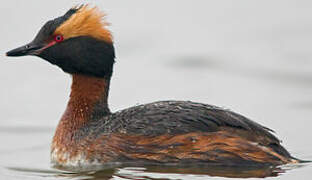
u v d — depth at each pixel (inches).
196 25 1108.5
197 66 925.2
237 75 885.2
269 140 535.8
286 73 880.3
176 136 530.3
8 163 581.6
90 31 584.7
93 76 591.2
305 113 732.7
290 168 520.4
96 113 587.8
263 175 505.4
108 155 541.3
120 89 840.9
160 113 547.8
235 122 533.6
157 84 857.5
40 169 556.4
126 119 555.5
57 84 853.8
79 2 1140.5
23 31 1029.8
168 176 505.4
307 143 625.0
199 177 501.7
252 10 1183.6
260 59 942.4
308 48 981.2
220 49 993.5
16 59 939.3
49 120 740.0
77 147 558.6
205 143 525.3
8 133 697.0
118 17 1127.0
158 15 1149.7
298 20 1119.6
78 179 514.6
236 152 521.0
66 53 586.9
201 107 549.0
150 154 532.7
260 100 789.2
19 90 834.2
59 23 588.7
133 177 506.0
